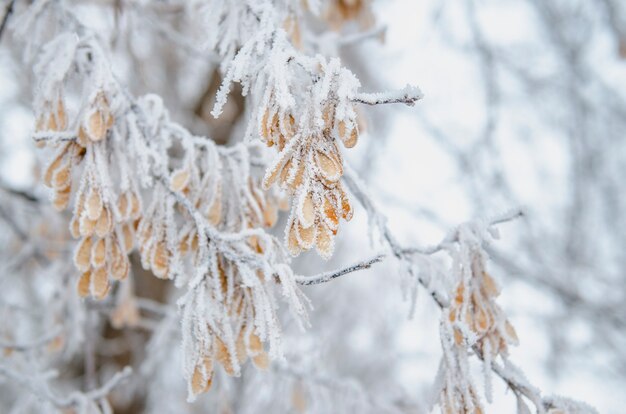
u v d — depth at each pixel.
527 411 2.04
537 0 7.49
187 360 1.71
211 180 2.09
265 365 1.79
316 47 2.94
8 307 4.09
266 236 1.86
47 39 2.66
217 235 1.83
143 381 5.53
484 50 6.60
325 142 1.50
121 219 1.95
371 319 7.03
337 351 6.40
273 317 1.74
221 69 2.16
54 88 2.02
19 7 3.10
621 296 7.23
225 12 2.23
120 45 4.13
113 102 2.00
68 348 3.94
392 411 3.98
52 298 3.92
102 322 5.62
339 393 3.98
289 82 1.57
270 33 1.67
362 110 2.58
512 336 2.03
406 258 2.24
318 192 1.47
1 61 5.36
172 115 5.65
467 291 2.01
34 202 4.02
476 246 2.05
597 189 8.16
